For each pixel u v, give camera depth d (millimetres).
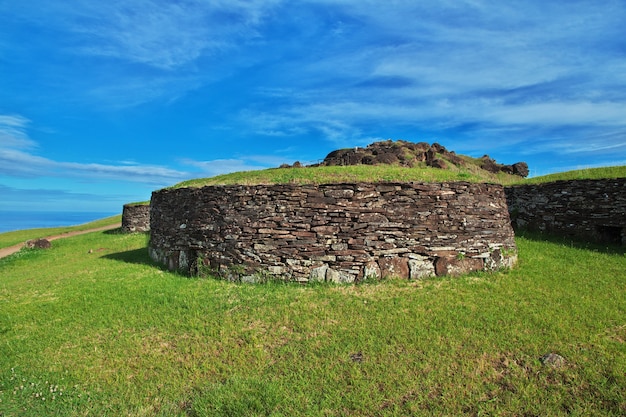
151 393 5777
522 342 6520
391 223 9570
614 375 5488
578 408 4973
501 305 7965
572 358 5969
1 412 5375
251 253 10141
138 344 7234
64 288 11297
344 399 5379
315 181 10742
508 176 46031
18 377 6250
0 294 11312
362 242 9461
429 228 9680
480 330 6984
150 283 11016
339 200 9688
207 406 5344
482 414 4973
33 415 5309
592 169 16938
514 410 5008
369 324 7375
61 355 7020
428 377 5715
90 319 8547
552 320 7246
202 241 11352
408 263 9500
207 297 9250
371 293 8766
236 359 6512
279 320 7746
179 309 8656
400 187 9773
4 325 8508
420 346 6527
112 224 38969
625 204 12773
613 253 11883
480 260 10000
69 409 5449
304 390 5625
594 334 6711
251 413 5137
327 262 9531
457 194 10086
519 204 16094
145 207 28609
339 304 8273
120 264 14930
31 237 31812
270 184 10234
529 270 10203
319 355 6480
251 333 7328
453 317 7508
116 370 6438
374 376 5805
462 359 6105
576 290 8836
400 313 7758
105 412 5387
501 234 10555
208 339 7234
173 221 13102
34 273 15094
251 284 9953
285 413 5160
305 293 8992
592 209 13555
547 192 15000
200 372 6223
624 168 15570
